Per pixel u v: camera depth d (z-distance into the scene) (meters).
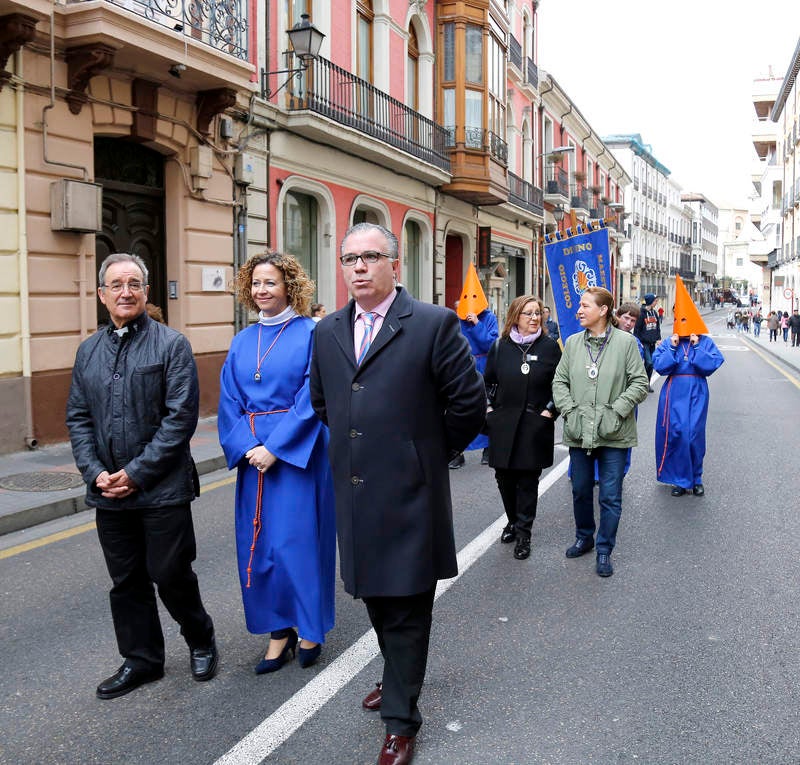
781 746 3.09
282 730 3.20
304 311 3.86
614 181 51.78
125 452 3.35
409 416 3.00
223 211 11.48
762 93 62.69
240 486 3.76
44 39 8.32
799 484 7.86
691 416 7.29
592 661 3.87
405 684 3.01
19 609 4.52
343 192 14.88
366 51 16.05
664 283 78.75
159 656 3.65
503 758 3.01
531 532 6.14
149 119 9.91
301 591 3.65
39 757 3.00
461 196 20.41
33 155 8.41
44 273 8.60
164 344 3.40
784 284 54.56
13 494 6.72
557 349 5.58
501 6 22.50
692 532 6.15
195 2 9.95
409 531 2.99
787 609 4.54
